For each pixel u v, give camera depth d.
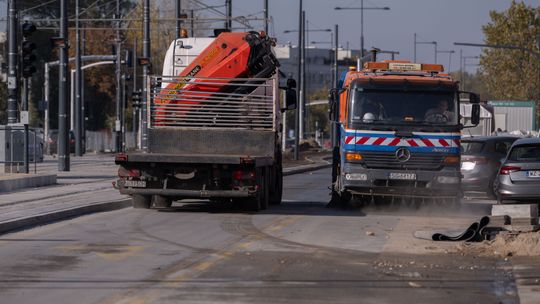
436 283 18.12
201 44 37.84
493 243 23.58
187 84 34.00
